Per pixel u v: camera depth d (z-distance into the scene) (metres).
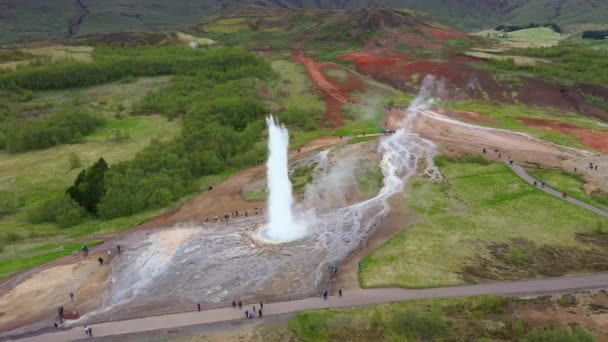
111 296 51.28
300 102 126.50
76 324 46.34
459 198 74.00
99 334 44.47
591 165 84.12
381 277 52.12
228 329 44.12
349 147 95.00
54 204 75.25
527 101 128.75
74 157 93.38
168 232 66.62
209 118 106.94
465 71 143.62
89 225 71.62
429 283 50.62
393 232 63.25
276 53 182.75
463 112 119.81
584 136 102.50
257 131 107.12
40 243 65.44
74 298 51.19
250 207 74.06
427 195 75.19
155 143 96.62
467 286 50.06
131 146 102.44
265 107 119.00
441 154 90.94
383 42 180.88
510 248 58.56
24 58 151.62
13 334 45.28
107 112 123.19
